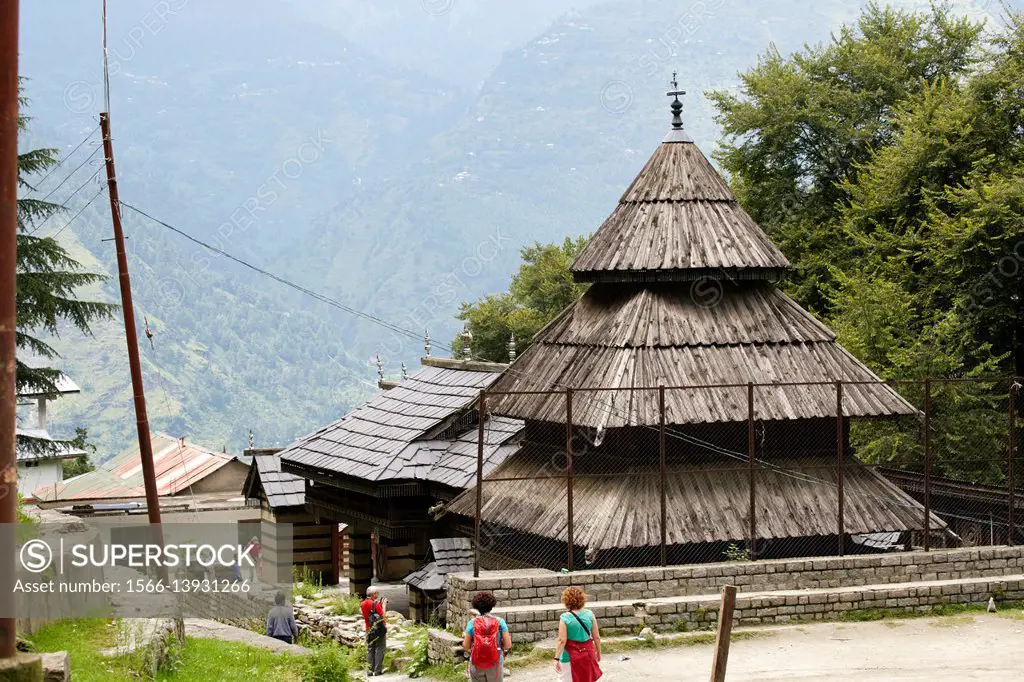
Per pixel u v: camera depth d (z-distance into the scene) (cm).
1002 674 2106
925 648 2297
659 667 2225
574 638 1758
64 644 2180
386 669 2792
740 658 2266
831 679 2105
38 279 3266
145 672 2156
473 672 1855
